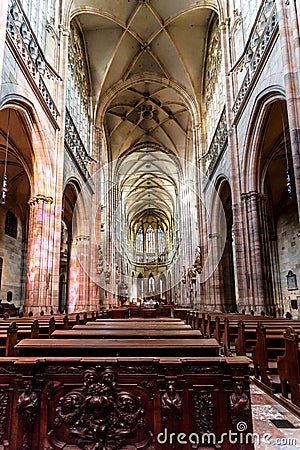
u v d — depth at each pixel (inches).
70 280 738.8
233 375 139.0
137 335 199.8
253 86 558.9
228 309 925.8
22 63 480.7
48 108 589.9
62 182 644.1
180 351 158.1
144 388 142.2
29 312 530.6
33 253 572.4
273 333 284.4
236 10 708.0
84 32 973.8
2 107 439.5
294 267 849.5
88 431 138.3
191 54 1044.5
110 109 1264.8
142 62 1104.8
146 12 945.5
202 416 138.0
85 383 141.6
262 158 623.5
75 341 171.9
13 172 856.3
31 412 137.6
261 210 605.9
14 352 213.9
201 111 1088.2
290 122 387.9
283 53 408.2
